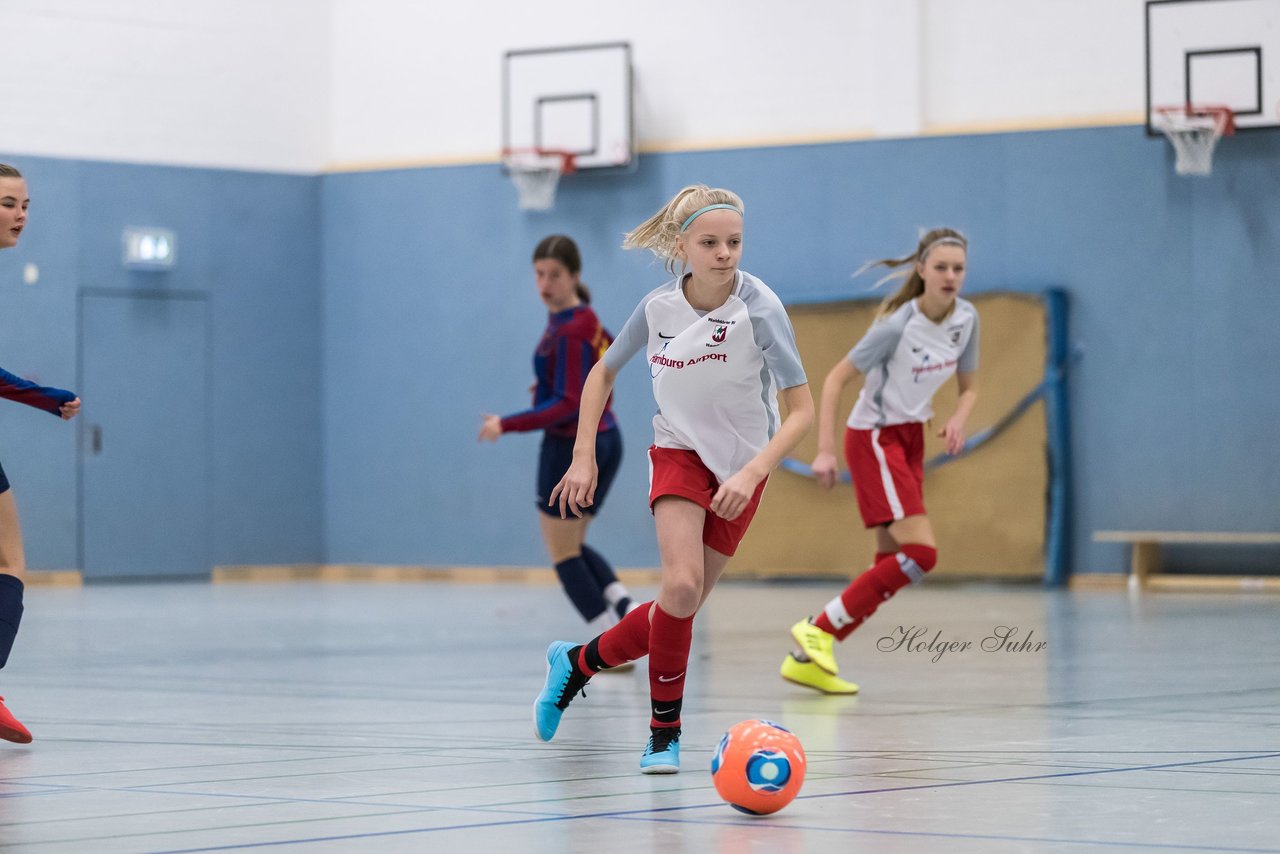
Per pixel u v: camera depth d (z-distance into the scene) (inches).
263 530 1620.3
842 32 1481.3
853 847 302.7
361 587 1477.6
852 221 1467.8
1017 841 306.2
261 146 1620.3
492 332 1582.2
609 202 1537.9
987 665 715.4
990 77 1444.4
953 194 1441.9
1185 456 1378.0
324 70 1649.9
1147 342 1389.0
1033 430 1389.0
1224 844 300.2
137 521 1561.3
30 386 478.9
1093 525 1397.6
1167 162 1385.3
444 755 446.9
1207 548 1378.0
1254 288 1362.0
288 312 1632.6
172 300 1579.7
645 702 589.3
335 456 1640.0
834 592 1348.4
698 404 413.4
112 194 1549.0
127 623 1040.2
